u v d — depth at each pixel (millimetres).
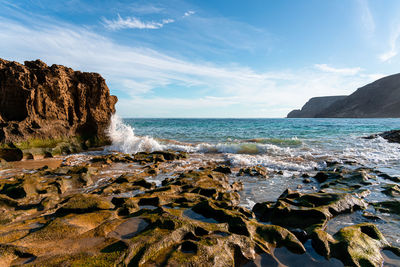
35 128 14523
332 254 3893
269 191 8031
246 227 4430
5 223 5215
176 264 3225
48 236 3830
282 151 15766
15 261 3244
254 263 3738
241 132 31844
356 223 5266
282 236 4324
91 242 3711
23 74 14461
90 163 12625
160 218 4402
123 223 4398
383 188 7516
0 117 13961
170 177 9781
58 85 15477
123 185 8086
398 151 15320
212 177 8977
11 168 11375
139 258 3307
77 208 5199
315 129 35875
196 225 4227
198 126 47562
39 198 7031
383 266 3697
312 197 6363
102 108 18562
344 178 8656
